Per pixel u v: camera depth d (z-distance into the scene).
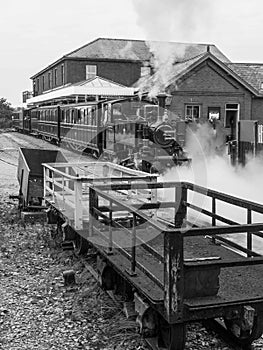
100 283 5.36
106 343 4.33
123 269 4.46
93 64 38.16
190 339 4.38
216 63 24.88
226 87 25.31
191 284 3.76
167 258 3.59
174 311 3.61
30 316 4.91
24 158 9.63
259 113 26.11
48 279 6.00
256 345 4.27
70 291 5.59
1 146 27.64
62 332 4.55
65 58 37.69
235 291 3.96
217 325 4.45
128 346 4.25
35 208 9.25
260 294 3.89
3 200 11.49
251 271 4.53
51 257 6.88
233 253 5.07
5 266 6.52
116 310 4.95
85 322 4.76
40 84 50.66
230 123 25.73
